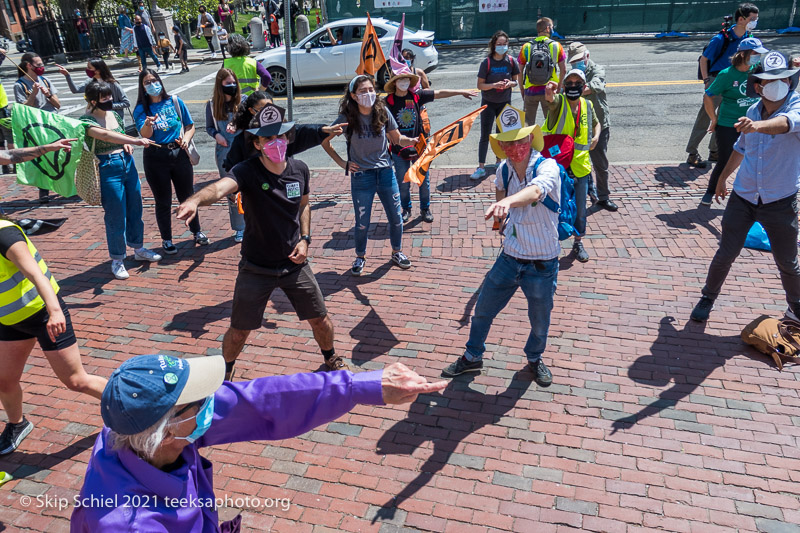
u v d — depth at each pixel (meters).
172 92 17.03
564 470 3.94
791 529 3.46
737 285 6.04
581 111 6.01
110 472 1.75
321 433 4.32
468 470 3.97
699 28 20.42
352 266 6.77
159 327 5.79
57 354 3.87
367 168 6.18
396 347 5.29
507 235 4.42
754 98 6.73
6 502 3.83
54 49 25.09
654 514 3.59
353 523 3.61
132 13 25.62
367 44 7.55
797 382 4.66
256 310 4.46
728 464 3.93
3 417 4.61
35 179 5.83
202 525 1.90
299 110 14.04
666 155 9.63
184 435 1.81
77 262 7.27
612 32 20.91
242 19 36.44
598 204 7.98
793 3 19.62
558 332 5.39
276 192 4.07
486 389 4.71
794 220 4.88
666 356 5.01
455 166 9.82
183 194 7.12
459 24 21.53
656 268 6.44
